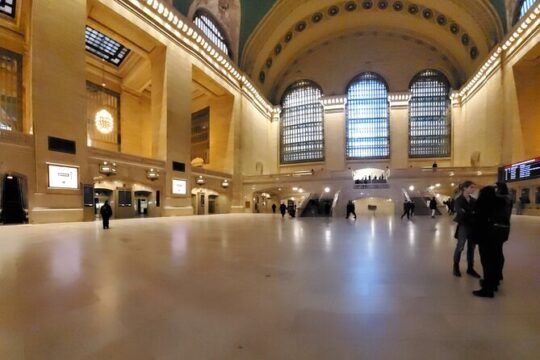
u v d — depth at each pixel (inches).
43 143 555.5
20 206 577.0
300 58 1526.8
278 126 1555.1
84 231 401.7
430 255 212.5
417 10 1243.8
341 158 1419.8
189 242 287.3
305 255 214.5
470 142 1189.7
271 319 100.2
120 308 110.5
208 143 1320.1
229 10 1142.3
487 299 119.3
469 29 1131.3
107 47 973.8
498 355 77.0
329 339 85.7
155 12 801.6
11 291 130.5
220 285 139.6
